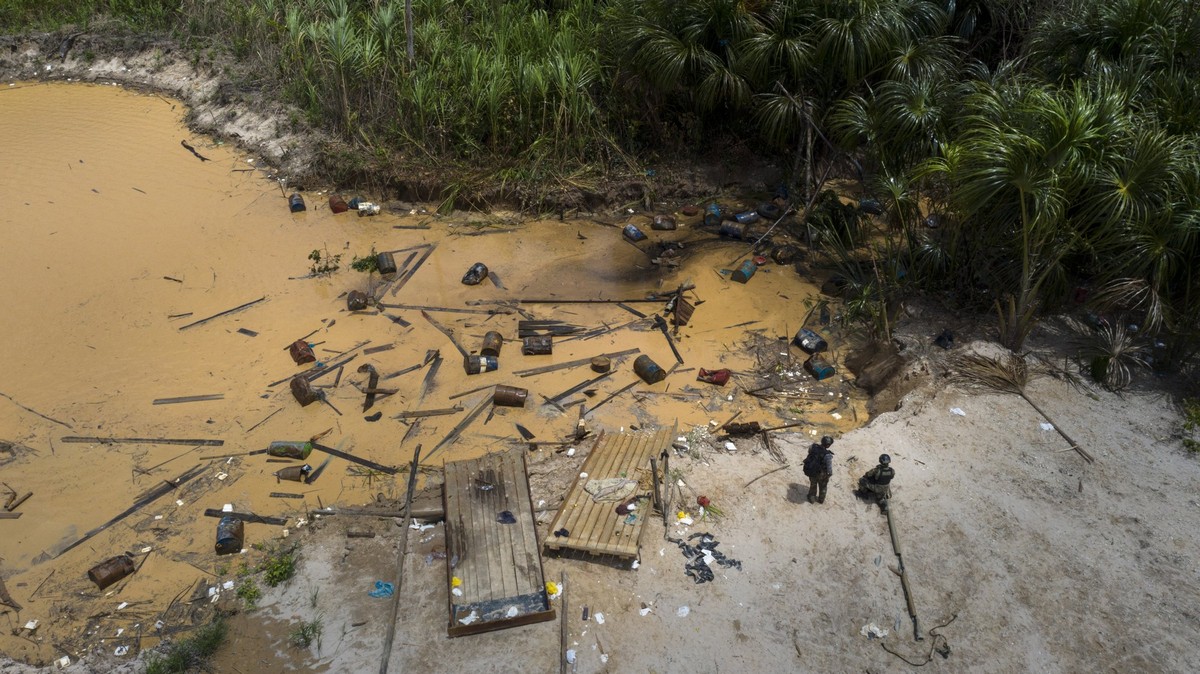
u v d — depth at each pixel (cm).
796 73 1606
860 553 943
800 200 1750
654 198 1823
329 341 1370
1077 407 1152
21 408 1212
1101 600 887
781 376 1301
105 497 1068
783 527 975
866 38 1530
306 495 1069
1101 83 1255
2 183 1847
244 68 2253
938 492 1020
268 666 830
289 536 1004
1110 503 1002
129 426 1184
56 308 1433
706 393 1260
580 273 1577
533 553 930
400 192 1823
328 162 1864
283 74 2148
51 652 873
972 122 1317
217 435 1170
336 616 880
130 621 902
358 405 1229
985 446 1089
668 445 1080
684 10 1706
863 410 1230
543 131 1834
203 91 2252
